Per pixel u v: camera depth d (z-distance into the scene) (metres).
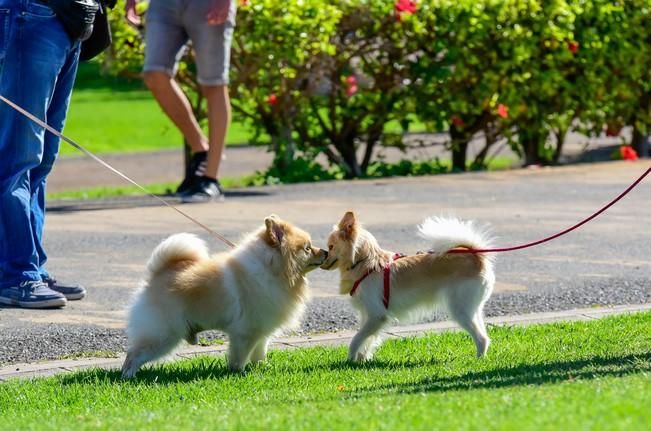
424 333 10.51
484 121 22.31
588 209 17.28
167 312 8.78
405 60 21.16
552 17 21.48
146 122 39.97
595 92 22.78
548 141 23.89
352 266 9.50
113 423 6.88
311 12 19.86
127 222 16.34
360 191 19.38
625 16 22.45
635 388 6.66
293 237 9.12
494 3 20.97
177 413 7.21
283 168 21.42
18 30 11.17
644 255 13.91
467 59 20.97
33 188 11.80
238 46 20.09
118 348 9.86
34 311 11.17
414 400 6.84
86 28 11.52
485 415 6.04
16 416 7.53
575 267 13.22
